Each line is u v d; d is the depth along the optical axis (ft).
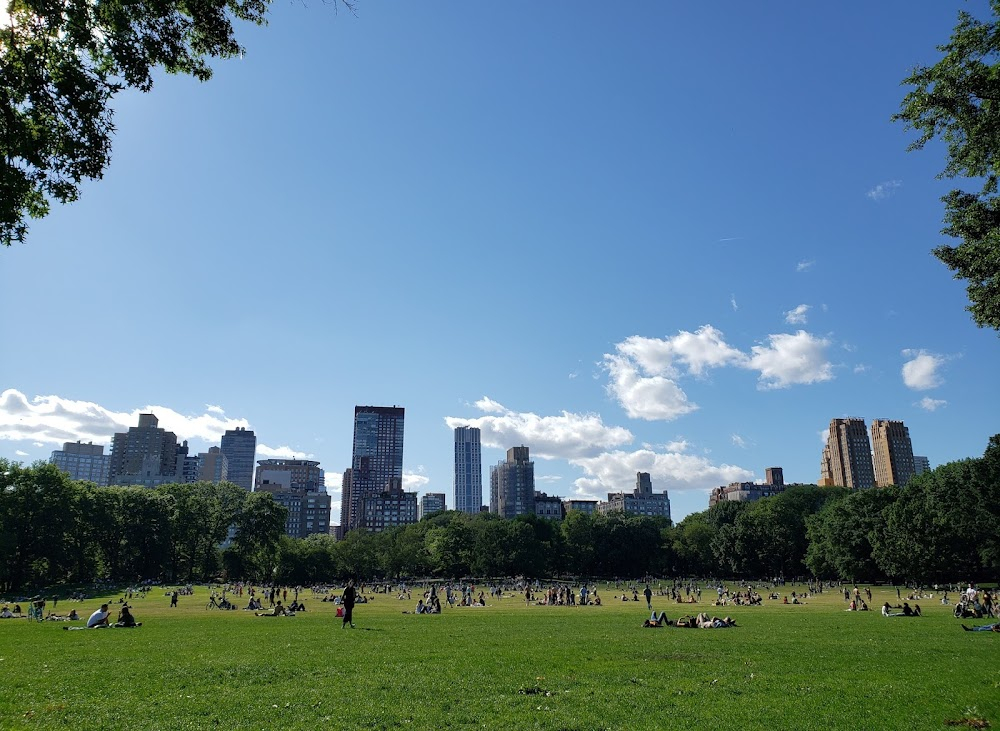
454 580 522.88
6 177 48.39
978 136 80.53
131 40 51.08
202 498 487.61
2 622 138.62
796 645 89.51
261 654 76.74
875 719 48.29
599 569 590.55
